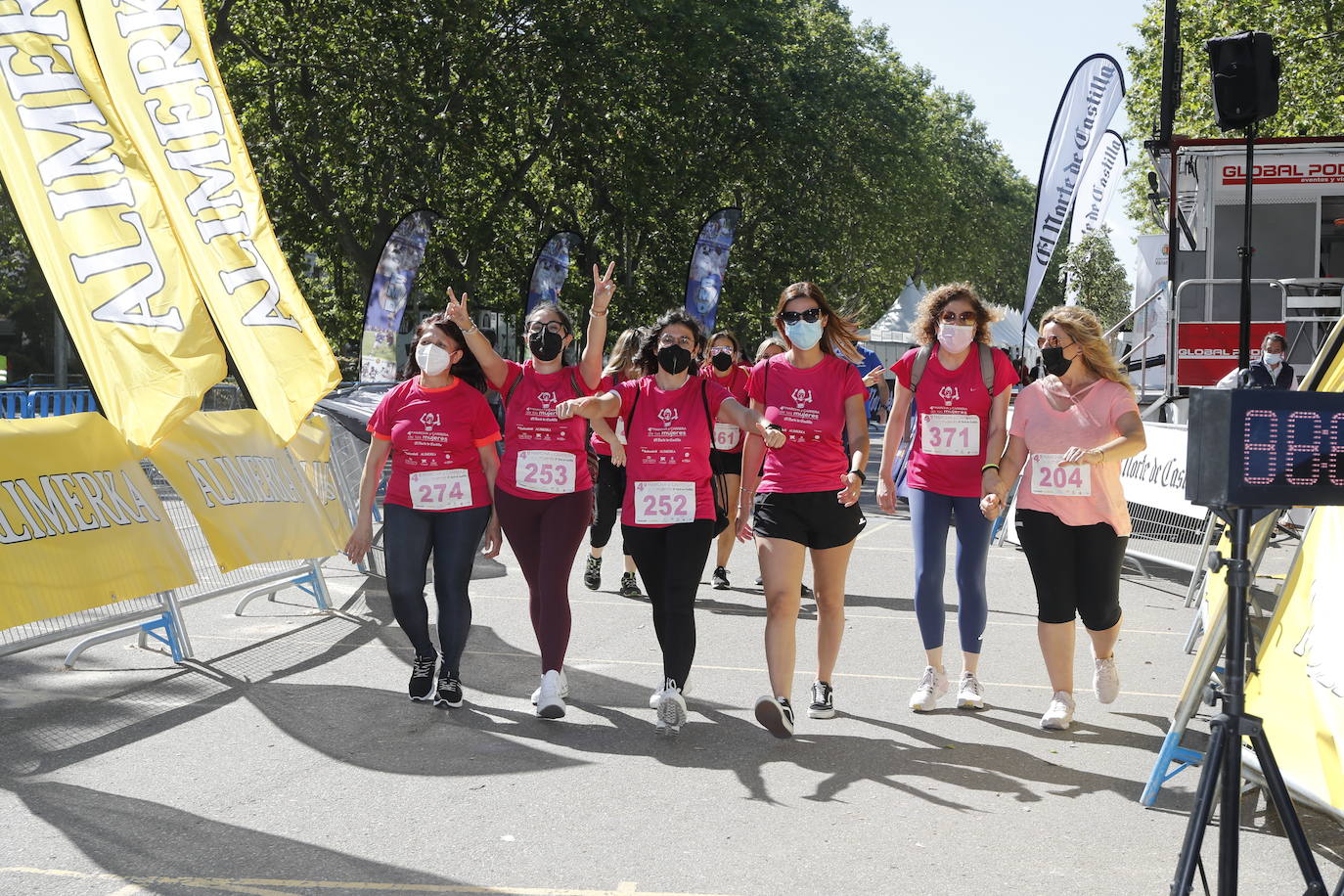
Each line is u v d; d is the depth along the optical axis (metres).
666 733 5.65
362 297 32.19
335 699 6.29
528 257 32.84
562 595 6.00
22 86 6.72
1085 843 4.39
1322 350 4.55
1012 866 4.17
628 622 8.48
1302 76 27.77
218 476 7.57
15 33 6.72
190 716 5.96
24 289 30.69
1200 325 15.27
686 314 5.79
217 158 7.82
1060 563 5.86
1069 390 5.89
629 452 5.79
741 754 5.43
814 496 5.74
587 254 33.38
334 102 26.78
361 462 10.31
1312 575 4.74
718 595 9.73
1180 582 11.02
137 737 5.61
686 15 30.17
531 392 6.04
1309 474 3.09
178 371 6.87
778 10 36.28
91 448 6.56
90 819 4.54
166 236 7.01
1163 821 4.65
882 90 42.47
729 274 38.06
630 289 33.81
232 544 7.41
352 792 4.86
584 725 5.89
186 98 7.72
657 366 5.87
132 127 7.57
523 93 29.59
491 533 6.45
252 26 27.48
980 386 6.11
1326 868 4.21
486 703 6.27
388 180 27.69
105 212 6.84
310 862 4.14
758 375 5.90
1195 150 15.54
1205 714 6.26
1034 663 7.39
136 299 6.86
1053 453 5.84
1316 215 15.91
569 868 4.10
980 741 5.69
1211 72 9.38
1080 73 16.36
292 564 9.02
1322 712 4.43
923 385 6.19
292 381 7.93
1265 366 14.02
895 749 5.54
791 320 5.68
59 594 5.95
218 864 4.11
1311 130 27.52
